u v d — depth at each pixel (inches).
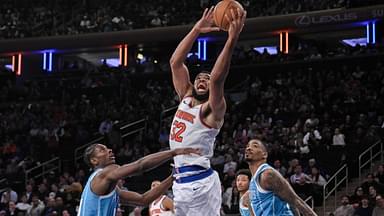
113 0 1268.5
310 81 949.2
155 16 1206.9
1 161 914.1
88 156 255.9
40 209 700.0
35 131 997.2
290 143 751.7
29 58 1261.1
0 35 1266.0
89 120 1007.6
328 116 818.2
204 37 1133.1
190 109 231.0
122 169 235.5
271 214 262.8
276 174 259.6
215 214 233.1
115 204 248.1
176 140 232.2
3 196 764.0
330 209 651.5
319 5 1098.7
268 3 1154.0
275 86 975.6
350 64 993.5
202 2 1197.1
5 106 1130.7
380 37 1067.3
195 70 1067.3
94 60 1300.4
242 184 315.6
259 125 824.3
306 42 1163.3
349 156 720.3
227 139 802.8
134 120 974.4
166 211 389.4
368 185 626.5
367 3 1044.5
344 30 1109.1
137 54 1219.9
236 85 1048.2
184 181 231.0
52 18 1270.9
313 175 658.2
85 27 1229.7
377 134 748.0
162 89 1056.8
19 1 1321.4
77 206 661.9
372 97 861.8
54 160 881.5
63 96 1106.1
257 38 1165.7
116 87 1098.1
